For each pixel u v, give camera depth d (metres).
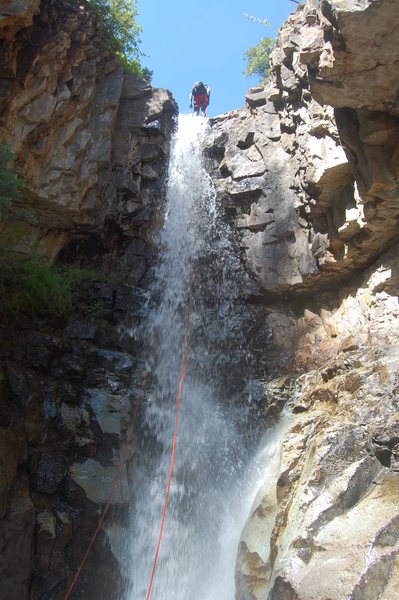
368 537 6.86
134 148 15.23
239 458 12.17
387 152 9.90
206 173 15.77
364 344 11.05
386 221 10.89
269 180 14.28
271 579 7.70
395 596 6.18
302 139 12.71
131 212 14.66
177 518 11.31
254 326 13.72
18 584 8.57
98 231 14.09
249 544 8.76
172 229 15.47
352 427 8.61
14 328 11.60
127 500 10.48
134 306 13.83
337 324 12.34
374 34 8.35
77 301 13.46
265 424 12.39
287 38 13.33
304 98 12.71
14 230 12.73
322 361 12.09
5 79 11.41
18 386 10.21
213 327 14.13
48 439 10.25
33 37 12.02
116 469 10.72
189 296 14.66
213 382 13.48
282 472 9.12
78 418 10.82
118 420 11.23
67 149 13.23
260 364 13.25
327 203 12.09
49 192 12.73
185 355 14.01
